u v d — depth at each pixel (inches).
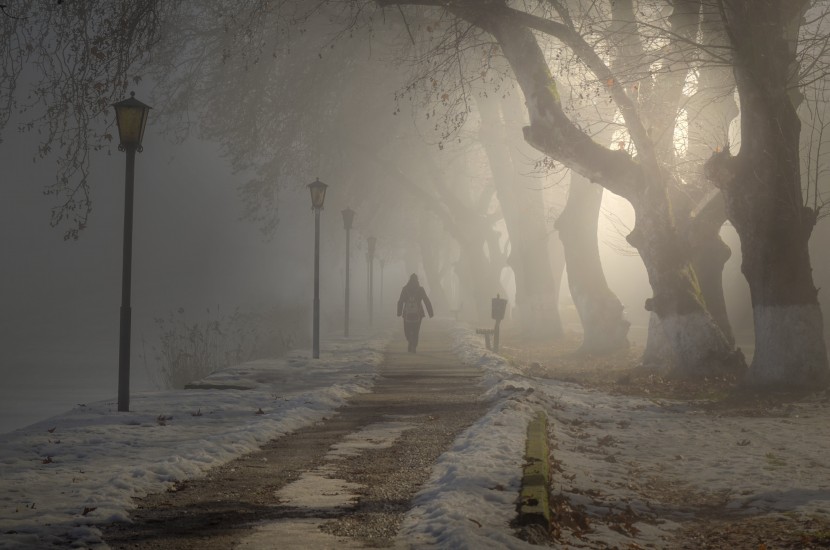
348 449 885.2
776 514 661.9
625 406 1381.6
